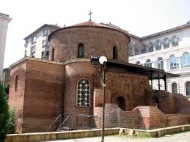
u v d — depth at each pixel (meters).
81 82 22.42
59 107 22.94
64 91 23.41
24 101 21.02
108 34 26.25
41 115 21.69
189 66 45.50
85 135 13.84
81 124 21.20
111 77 23.30
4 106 8.73
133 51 64.38
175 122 20.80
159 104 25.34
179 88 44.94
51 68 23.14
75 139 12.98
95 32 25.75
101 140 11.88
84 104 21.92
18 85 22.77
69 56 25.58
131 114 18.98
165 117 19.81
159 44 61.22
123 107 23.88
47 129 21.77
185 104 24.91
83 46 25.58
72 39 25.84
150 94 25.62
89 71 22.44
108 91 21.59
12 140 11.33
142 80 26.02
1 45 37.47
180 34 55.72
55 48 27.05
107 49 25.81
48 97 22.42
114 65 23.80
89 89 22.11
